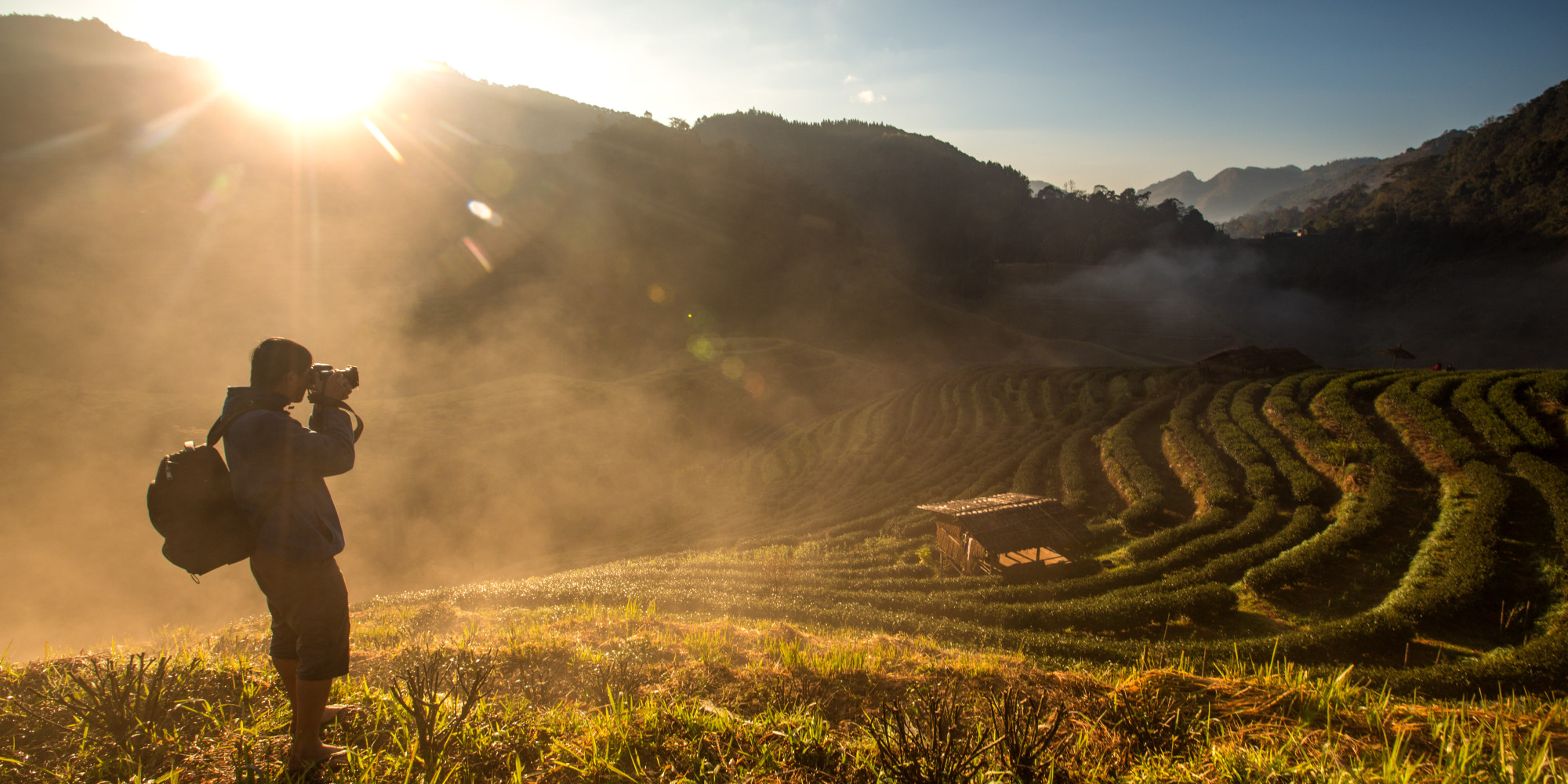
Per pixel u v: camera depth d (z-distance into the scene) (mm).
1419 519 21047
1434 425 26609
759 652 8594
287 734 3543
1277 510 23438
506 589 19203
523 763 3268
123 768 3043
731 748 3303
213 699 4102
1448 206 174750
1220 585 18094
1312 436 28141
